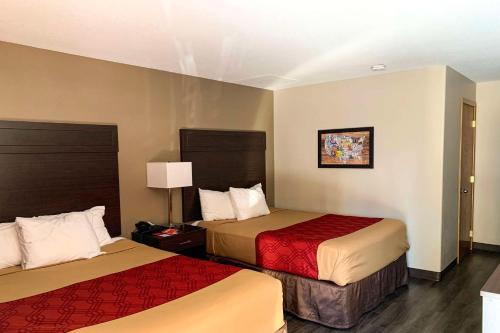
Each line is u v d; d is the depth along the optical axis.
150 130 3.95
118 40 2.97
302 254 3.22
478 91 5.16
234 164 4.89
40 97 3.12
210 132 4.56
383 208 4.48
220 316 1.92
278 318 2.35
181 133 4.23
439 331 2.99
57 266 2.66
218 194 4.43
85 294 2.13
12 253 2.66
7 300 2.06
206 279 2.35
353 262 3.05
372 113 4.51
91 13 2.39
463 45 3.21
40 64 3.12
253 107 5.20
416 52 3.44
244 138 5.04
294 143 5.31
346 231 3.58
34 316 1.85
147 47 3.18
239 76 4.45
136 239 3.66
